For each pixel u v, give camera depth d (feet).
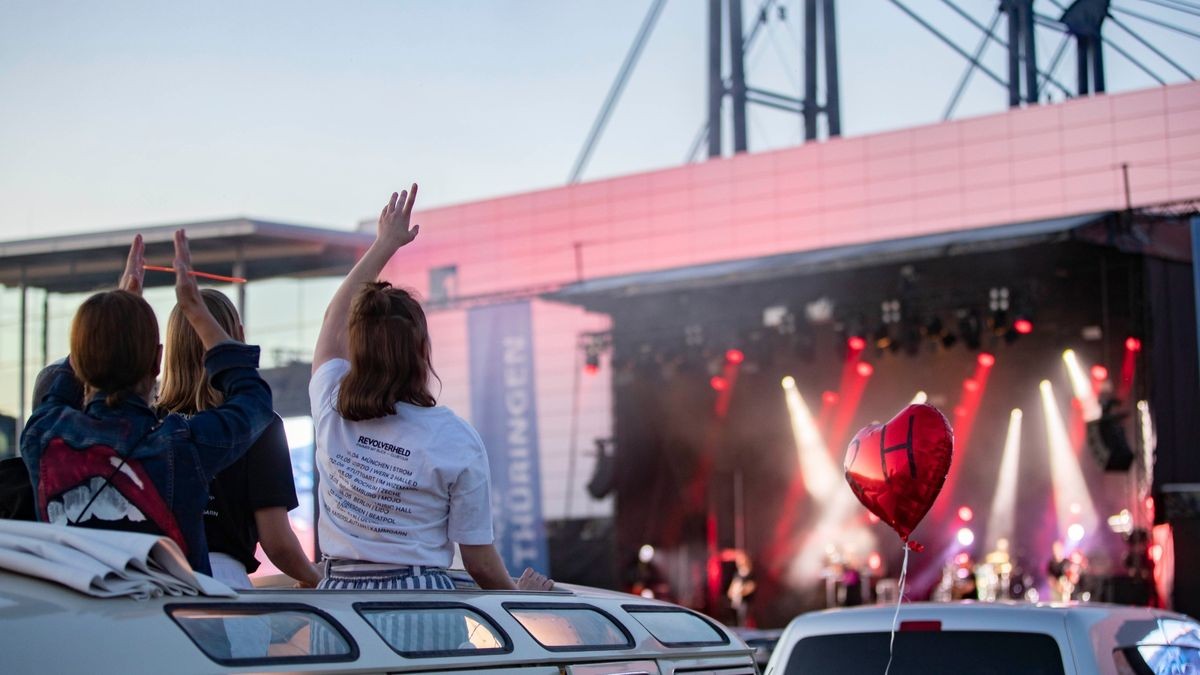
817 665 21.33
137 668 7.84
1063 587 82.99
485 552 12.57
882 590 99.60
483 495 12.52
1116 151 77.41
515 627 10.85
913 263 77.30
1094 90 79.82
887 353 99.91
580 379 93.71
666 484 96.17
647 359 88.79
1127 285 78.95
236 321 12.57
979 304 77.00
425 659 9.68
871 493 18.74
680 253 91.25
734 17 92.43
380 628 9.57
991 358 91.35
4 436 43.50
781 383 100.48
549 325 95.30
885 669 20.71
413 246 99.25
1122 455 71.36
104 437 10.07
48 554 8.30
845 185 86.07
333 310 13.61
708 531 99.91
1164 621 22.04
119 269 59.47
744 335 85.46
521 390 83.61
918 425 18.34
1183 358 71.61
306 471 44.68
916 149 83.92
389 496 12.21
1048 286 81.87
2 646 7.46
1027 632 19.92
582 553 92.07
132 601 8.27
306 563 12.57
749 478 103.55
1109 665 19.66
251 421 10.73
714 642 13.65
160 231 57.26
